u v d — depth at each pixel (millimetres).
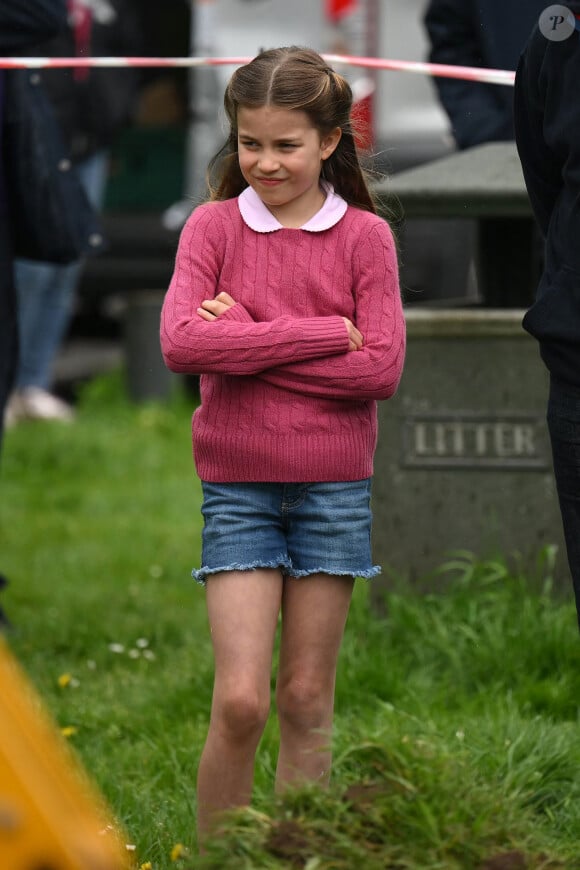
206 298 9344
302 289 9320
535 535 14828
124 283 33812
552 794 10617
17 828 5539
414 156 29891
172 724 12875
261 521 9242
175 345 9141
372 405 9555
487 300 15406
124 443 27000
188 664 14359
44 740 5805
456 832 7879
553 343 9148
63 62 12805
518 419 14711
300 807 8000
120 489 23969
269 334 9055
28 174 14930
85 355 38812
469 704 12500
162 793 11016
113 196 35125
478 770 10211
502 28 15453
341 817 7840
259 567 9141
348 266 9352
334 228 9383
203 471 9391
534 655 13602
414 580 14961
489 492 14828
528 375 14680
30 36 14680
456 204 14062
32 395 29000
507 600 14453
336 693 12938
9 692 5742
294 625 9367
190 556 19469
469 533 14883
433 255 26469
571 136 8914
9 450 26078
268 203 9344
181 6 35531
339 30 31938
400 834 7785
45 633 15945
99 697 13703
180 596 17578
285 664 9398
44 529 21078
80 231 15555
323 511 9266
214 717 9047
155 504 22859
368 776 8617
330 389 9172
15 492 23656
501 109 16125
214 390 9367
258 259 9352
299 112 9117
